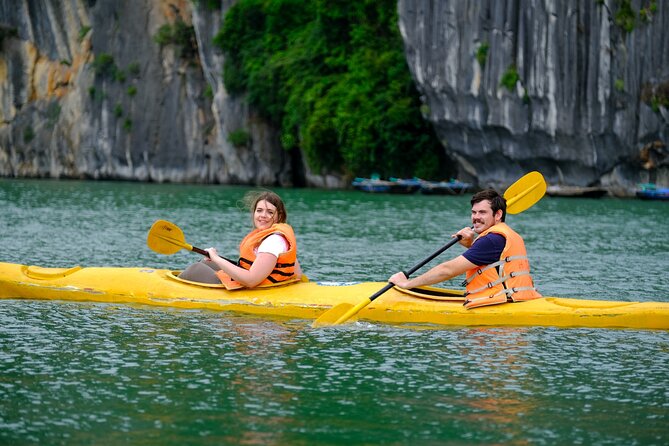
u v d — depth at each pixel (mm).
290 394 12219
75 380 12695
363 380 12828
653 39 55062
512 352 14266
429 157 68000
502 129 60000
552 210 46344
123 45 85938
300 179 78188
